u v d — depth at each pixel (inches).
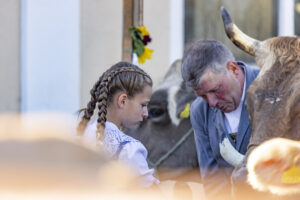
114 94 105.5
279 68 107.2
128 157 97.5
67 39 263.7
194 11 315.9
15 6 260.2
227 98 129.5
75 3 265.9
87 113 106.9
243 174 93.4
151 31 293.9
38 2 258.5
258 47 119.9
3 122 16.9
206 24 319.3
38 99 257.8
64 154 15.9
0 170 15.1
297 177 87.3
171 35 299.9
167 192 200.7
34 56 257.8
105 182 16.1
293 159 88.4
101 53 279.9
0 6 260.2
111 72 106.9
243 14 332.2
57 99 261.1
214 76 125.7
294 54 109.1
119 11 284.0
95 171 16.0
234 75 129.3
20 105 258.5
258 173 89.5
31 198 15.1
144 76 108.3
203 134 148.5
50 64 260.4
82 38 275.1
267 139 98.3
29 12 256.8
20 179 15.2
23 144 15.6
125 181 17.8
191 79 128.2
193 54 127.6
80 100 270.5
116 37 283.4
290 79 103.6
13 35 260.4
